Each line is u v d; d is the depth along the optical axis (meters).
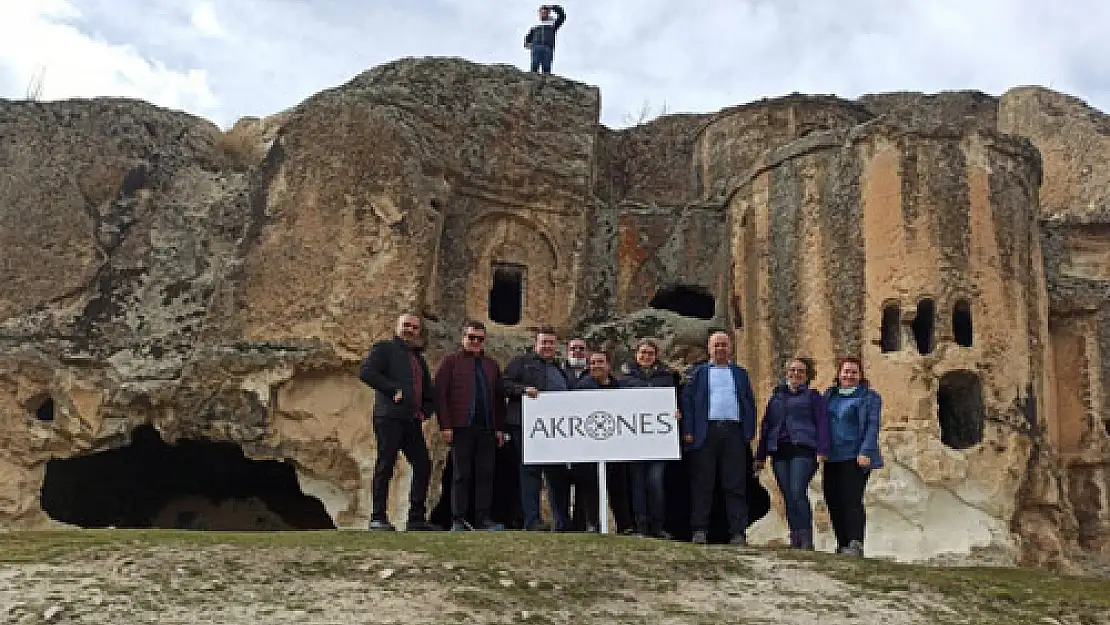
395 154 23.11
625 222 26.38
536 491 13.68
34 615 8.77
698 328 24.66
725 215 25.83
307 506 25.78
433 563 10.65
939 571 12.55
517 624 9.24
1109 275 26.81
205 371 21.72
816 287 21.95
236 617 8.91
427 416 13.77
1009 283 21.47
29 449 21.69
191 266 23.48
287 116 24.80
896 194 21.56
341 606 9.32
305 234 22.88
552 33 30.53
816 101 27.44
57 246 23.17
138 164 24.20
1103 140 28.28
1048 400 22.61
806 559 12.23
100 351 22.38
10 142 23.77
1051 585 12.59
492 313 26.39
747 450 14.49
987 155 22.02
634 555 11.54
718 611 10.03
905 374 20.48
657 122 30.00
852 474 13.64
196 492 25.77
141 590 9.51
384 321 22.11
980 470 20.08
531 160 25.61
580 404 13.61
